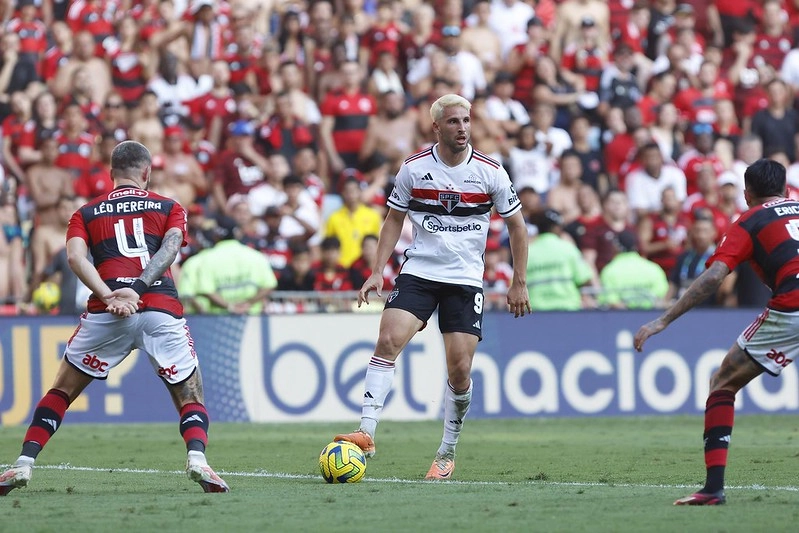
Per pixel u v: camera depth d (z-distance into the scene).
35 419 22.41
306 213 53.81
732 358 20.42
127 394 45.84
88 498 21.94
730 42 69.38
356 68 59.09
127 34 60.59
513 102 61.09
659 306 50.69
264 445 36.88
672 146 61.88
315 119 60.09
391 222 25.44
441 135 24.69
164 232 22.55
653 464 30.44
